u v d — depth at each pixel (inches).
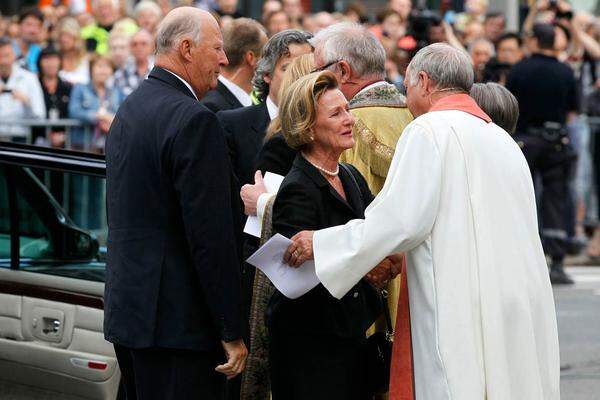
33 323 520.7
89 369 508.4
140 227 426.6
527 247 414.3
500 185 412.2
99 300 509.0
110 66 1125.7
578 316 875.4
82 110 1114.1
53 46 1131.3
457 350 400.5
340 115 433.1
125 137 432.8
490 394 402.0
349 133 434.6
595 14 1448.1
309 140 434.6
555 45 1028.5
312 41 503.5
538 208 1034.7
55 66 1107.9
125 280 426.0
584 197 1171.3
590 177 1168.8
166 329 423.2
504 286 406.9
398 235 403.5
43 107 1106.1
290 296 423.8
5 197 528.4
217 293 419.5
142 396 430.3
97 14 1243.8
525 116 1026.7
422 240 407.5
